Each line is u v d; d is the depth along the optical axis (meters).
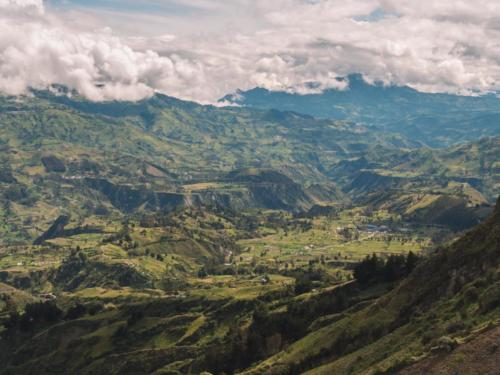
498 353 85.12
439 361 90.44
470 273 140.75
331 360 153.25
